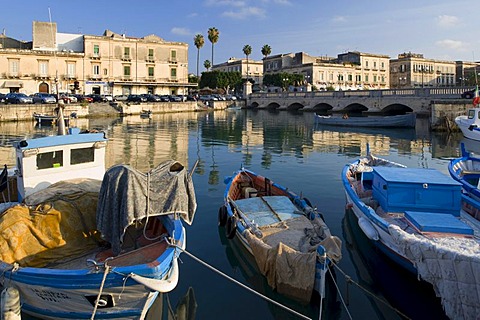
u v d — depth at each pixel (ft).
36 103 157.69
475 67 323.78
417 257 23.45
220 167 68.33
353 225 38.04
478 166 50.39
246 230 30.73
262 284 27.91
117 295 21.22
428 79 328.90
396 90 173.68
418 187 31.42
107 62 233.55
